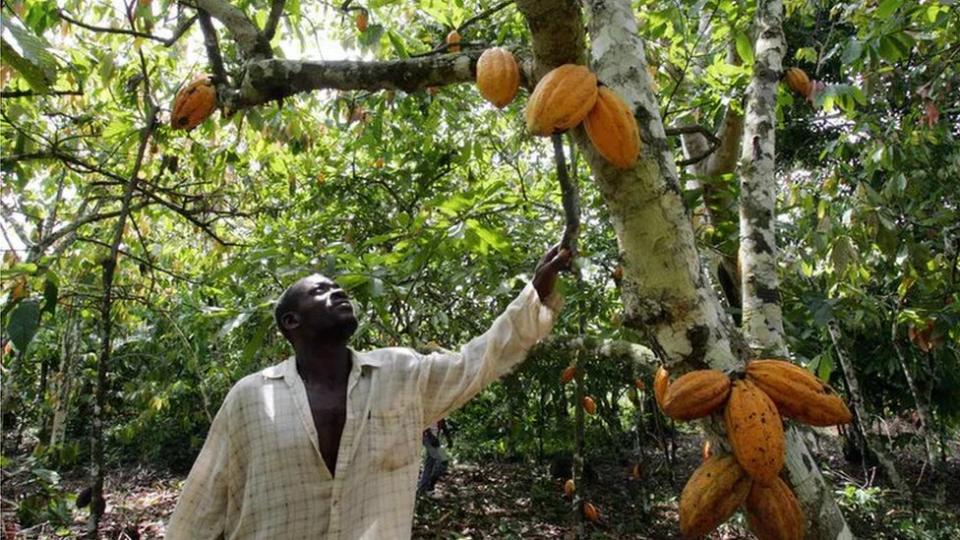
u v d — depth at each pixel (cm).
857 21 499
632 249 182
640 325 184
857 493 728
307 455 212
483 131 682
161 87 586
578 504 575
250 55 265
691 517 170
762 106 278
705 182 405
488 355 236
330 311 224
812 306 431
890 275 655
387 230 601
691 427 1129
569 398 908
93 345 1093
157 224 895
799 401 168
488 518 765
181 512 221
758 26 300
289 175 676
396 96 540
